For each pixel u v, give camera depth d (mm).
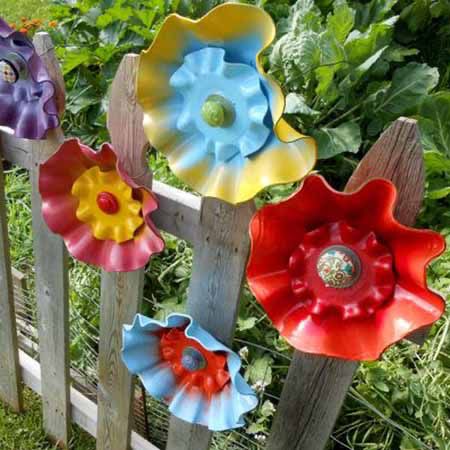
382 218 833
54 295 1487
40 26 2854
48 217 1155
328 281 878
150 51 902
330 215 884
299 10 2242
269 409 1505
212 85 872
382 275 869
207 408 1160
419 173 840
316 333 912
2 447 1797
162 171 1986
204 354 1121
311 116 1998
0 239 1528
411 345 1604
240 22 799
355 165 2035
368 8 2486
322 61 1950
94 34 2590
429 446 1478
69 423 1731
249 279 920
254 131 852
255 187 868
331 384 1100
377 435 1535
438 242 783
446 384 1539
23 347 1921
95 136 2420
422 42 2754
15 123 1198
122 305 1333
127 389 1448
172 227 1152
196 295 1169
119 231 1115
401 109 2096
